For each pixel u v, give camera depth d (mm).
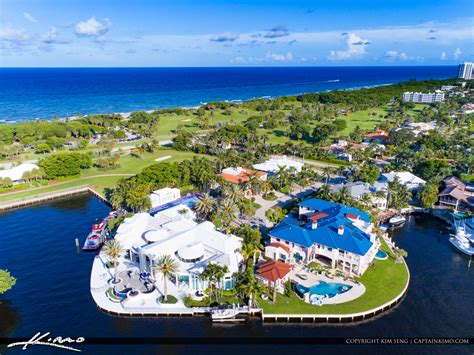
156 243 75625
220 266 66750
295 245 79625
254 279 64812
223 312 63344
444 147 177625
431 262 84438
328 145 190125
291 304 65938
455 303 69625
